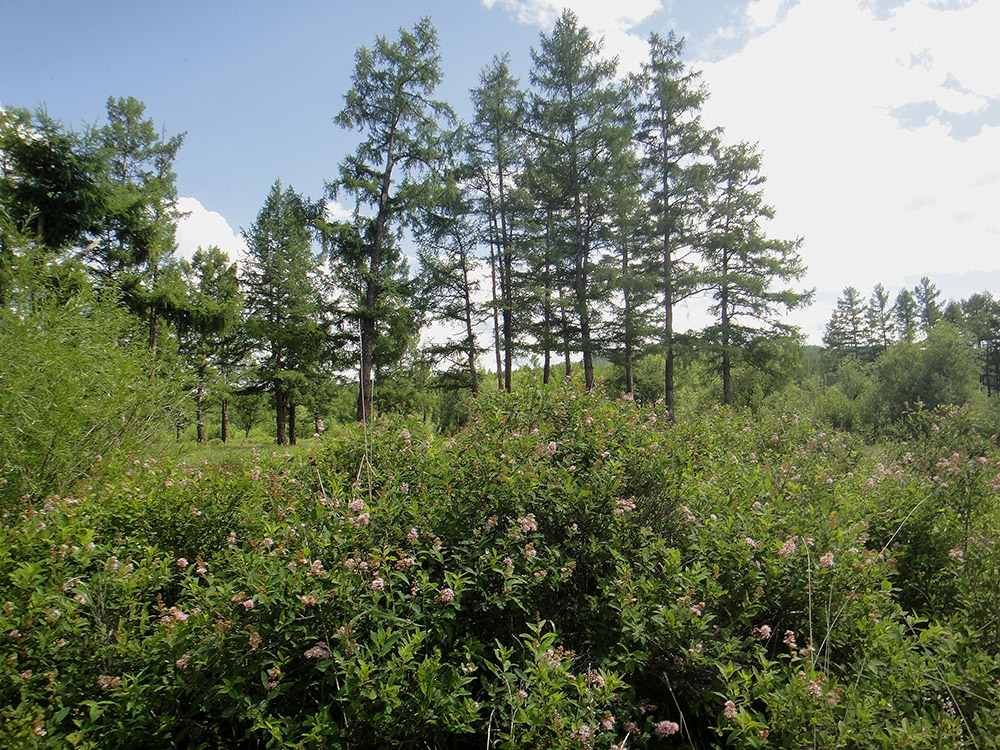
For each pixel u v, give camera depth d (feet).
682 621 8.02
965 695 7.70
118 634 7.73
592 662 8.63
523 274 69.15
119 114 58.70
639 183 65.82
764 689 7.26
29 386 15.38
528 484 10.15
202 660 7.16
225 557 9.54
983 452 12.97
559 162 64.18
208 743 7.27
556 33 63.16
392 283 61.72
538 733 6.66
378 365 72.90
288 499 11.75
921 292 213.05
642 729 8.11
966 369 68.44
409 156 62.39
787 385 74.08
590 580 10.04
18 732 6.36
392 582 8.04
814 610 9.00
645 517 10.87
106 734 6.91
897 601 11.18
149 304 42.83
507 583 8.43
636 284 61.93
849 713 6.85
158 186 48.96
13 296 18.45
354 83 60.54
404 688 7.18
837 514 10.69
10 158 36.58
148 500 11.49
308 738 6.60
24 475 14.79
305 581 7.54
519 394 14.62
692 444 14.71
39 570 8.15
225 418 96.84
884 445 19.93
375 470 11.94
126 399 18.56
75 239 40.45
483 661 8.40
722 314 71.41
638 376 85.10
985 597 9.62
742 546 9.29
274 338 70.79
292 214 61.16
